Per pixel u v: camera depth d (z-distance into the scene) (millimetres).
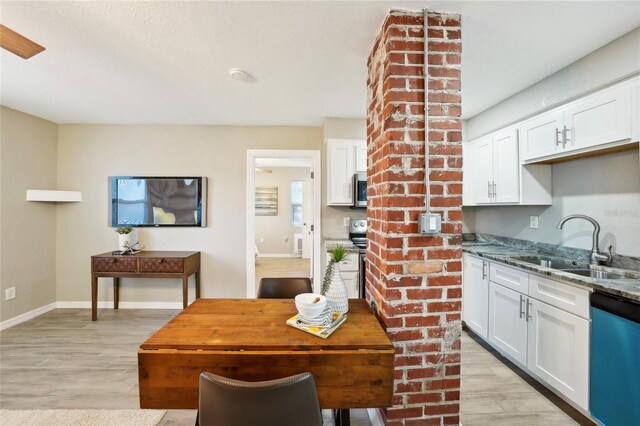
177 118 3436
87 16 1609
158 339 1281
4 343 2701
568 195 2400
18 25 1684
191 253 3527
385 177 1554
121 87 2557
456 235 1555
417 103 1537
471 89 2488
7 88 2584
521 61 2031
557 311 1833
